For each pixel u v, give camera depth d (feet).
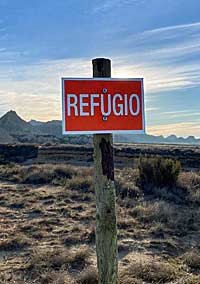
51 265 30.94
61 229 43.42
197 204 58.70
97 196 14.28
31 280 27.99
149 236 41.06
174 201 59.72
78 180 70.85
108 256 14.28
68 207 54.90
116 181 66.18
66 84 13.47
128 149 148.05
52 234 41.57
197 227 45.14
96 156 14.17
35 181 79.15
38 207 55.01
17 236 39.47
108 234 14.26
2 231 42.04
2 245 36.47
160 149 154.71
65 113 13.43
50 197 61.87
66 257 31.91
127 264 31.86
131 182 68.59
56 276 27.76
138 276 28.27
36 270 29.91
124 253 35.22
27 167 93.20
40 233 41.24
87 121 13.58
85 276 27.25
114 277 14.37
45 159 146.00
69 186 69.87
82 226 44.29
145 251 36.06
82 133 13.55
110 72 13.91
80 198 60.85
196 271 30.58
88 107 13.61
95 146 14.15
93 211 52.26
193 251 34.53
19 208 55.62
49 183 77.46
